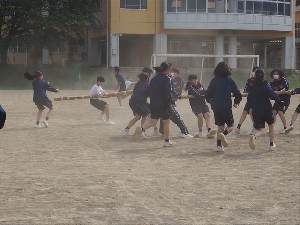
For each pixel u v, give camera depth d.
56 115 20.59
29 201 7.46
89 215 6.79
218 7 48.59
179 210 7.09
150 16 48.81
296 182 8.91
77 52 57.31
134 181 8.82
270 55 61.94
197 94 14.14
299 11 67.19
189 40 53.91
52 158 11.02
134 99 14.42
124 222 6.50
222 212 7.04
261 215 6.93
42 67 48.97
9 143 13.12
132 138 13.35
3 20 46.34
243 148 12.52
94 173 9.44
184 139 13.96
